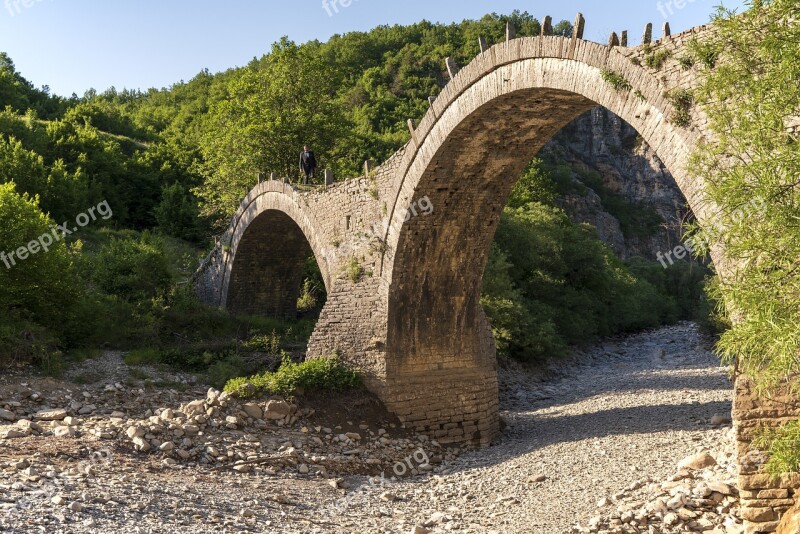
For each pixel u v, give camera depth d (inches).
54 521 379.6
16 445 552.4
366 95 3378.4
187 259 1724.9
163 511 441.4
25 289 896.9
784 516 377.7
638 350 1601.9
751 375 311.6
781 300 274.5
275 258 1315.2
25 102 2982.3
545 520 475.8
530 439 781.9
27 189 1675.7
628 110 494.3
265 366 984.9
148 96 5132.9
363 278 822.5
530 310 1438.2
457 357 815.1
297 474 625.3
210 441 637.3
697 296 2452.0
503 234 1550.2
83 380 829.2
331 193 908.6
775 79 286.4
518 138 693.9
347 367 808.3
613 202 4146.2
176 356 983.0
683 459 519.2
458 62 3730.3
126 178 2140.7
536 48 574.6
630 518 432.5
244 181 1578.5
